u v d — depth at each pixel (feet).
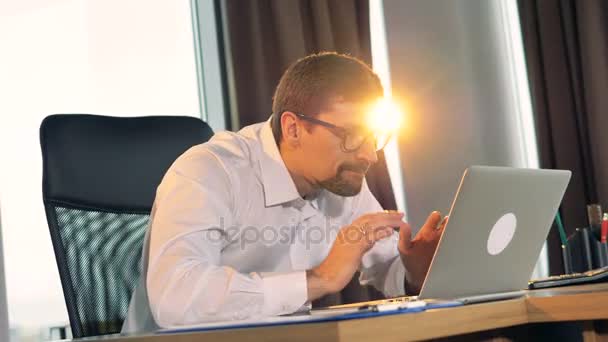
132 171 6.06
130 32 9.89
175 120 6.45
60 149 5.75
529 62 12.59
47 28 9.21
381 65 12.35
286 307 4.39
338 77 5.38
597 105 12.10
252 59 10.11
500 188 4.36
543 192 4.73
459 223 4.22
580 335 3.92
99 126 6.04
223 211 5.34
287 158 5.79
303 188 5.92
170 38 10.27
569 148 12.27
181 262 4.66
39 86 9.08
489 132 12.97
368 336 2.90
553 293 4.10
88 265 5.63
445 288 4.38
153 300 4.59
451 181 12.54
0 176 8.68
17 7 8.99
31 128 8.98
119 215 5.91
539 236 4.89
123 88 9.75
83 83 9.43
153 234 4.93
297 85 5.51
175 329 3.39
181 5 10.45
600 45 12.14
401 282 6.41
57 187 5.67
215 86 10.45
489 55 13.20
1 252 8.17
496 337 3.84
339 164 5.42
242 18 10.17
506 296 4.16
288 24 10.30
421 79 12.57
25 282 8.71
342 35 10.85
